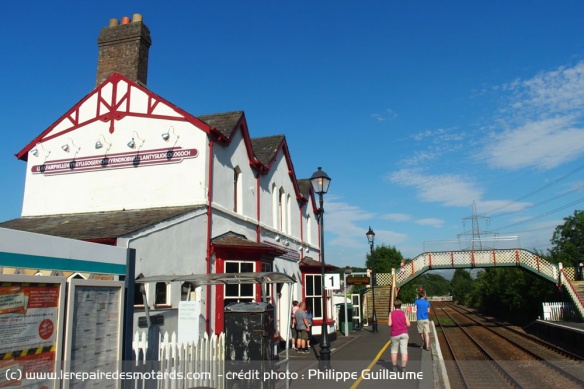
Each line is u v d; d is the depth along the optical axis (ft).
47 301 17.17
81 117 50.26
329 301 72.79
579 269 118.93
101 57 52.85
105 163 48.16
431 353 49.19
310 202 84.17
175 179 45.68
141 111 48.19
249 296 48.39
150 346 25.34
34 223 45.65
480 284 177.47
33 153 50.83
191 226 42.42
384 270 195.42
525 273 113.80
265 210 60.90
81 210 47.88
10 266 15.79
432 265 108.88
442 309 220.84
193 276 30.04
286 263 64.13
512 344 69.15
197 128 46.14
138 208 45.96
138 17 53.01
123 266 22.36
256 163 57.16
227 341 29.40
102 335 20.10
